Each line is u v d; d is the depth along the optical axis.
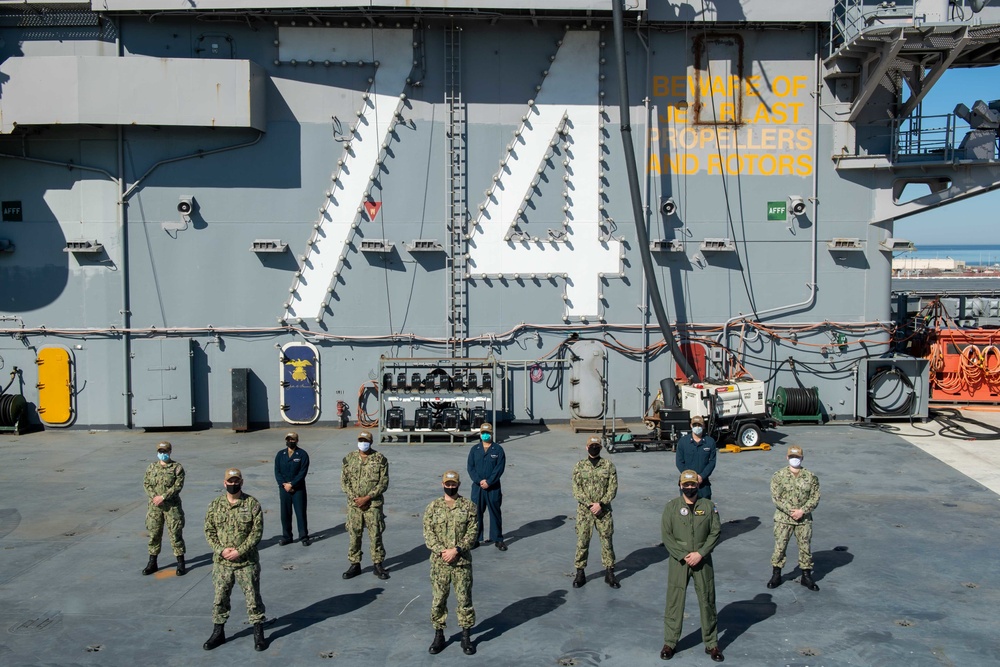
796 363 19.58
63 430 18.72
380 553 10.05
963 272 72.19
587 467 9.58
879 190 19.31
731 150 19.06
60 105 17.30
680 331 19.31
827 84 19.05
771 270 19.36
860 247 19.30
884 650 8.22
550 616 8.98
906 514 12.60
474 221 18.83
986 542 11.35
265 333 18.77
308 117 18.47
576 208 18.94
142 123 17.53
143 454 16.42
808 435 18.08
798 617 8.95
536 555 10.84
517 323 19.08
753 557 10.75
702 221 19.16
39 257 18.48
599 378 19.22
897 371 19.34
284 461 11.11
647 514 12.52
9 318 18.56
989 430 18.56
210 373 18.78
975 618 8.95
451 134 18.61
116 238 18.42
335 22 18.31
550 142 18.78
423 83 18.55
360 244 18.66
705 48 18.84
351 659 8.02
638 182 17.94
